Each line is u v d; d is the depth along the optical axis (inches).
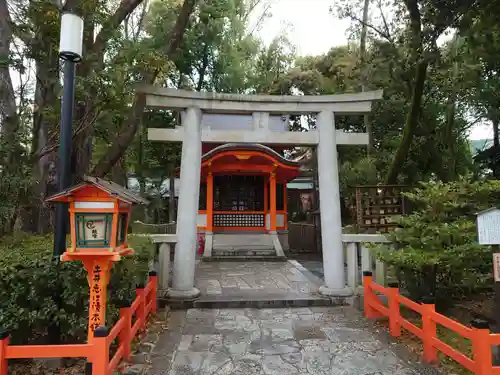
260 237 533.0
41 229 243.3
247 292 270.4
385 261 202.8
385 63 394.3
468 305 229.5
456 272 198.1
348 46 628.7
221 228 579.5
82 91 185.2
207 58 713.6
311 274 351.9
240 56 737.0
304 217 927.0
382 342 179.9
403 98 491.8
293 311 233.0
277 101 259.4
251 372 148.5
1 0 199.9
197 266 409.4
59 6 198.7
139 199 146.4
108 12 230.1
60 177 150.4
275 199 540.1
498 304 137.0
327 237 256.4
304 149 813.2
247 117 681.0
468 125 498.0
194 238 250.2
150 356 162.6
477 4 281.1
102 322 129.8
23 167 190.2
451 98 414.6
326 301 245.3
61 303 147.4
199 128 254.4
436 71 391.5
